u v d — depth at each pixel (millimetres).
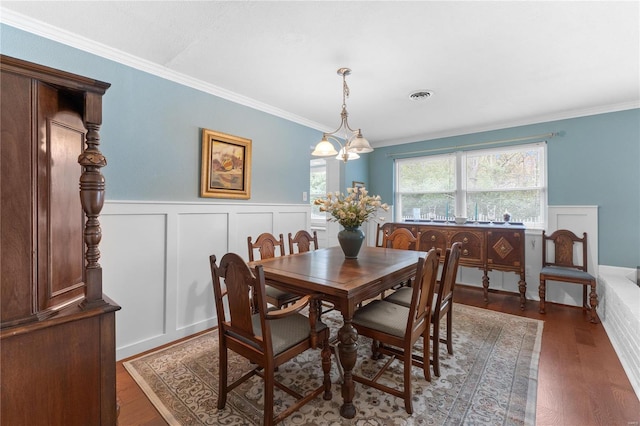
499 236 3439
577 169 3402
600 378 1964
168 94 2453
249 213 3111
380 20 1744
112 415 1125
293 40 1971
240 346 1594
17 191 957
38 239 1004
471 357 2232
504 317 3051
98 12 1692
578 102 3098
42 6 1640
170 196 2482
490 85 2674
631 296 2420
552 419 1588
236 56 2189
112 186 2154
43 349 982
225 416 1625
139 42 2018
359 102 3121
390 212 4871
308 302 1582
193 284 2648
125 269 2230
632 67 2316
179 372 2047
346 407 1605
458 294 3877
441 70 2379
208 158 2709
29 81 978
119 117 2182
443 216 4398
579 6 1602
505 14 1676
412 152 4641
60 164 1106
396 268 2025
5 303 934
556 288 3518
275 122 3389
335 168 4652
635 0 1543
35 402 969
